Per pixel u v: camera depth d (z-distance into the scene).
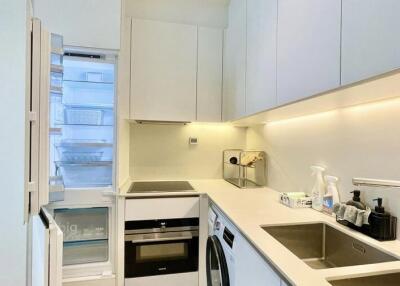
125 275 1.85
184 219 1.94
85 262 1.91
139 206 1.88
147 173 2.46
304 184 1.64
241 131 2.64
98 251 2.03
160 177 2.48
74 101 1.96
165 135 2.49
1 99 1.59
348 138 1.27
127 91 2.10
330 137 1.41
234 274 1.22
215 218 1.59
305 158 1.64
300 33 1.11
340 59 0.86
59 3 1.73
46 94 1.04
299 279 0.69
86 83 1.96
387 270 0.75
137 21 2.13
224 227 1.41
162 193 1.91
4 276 1.63
